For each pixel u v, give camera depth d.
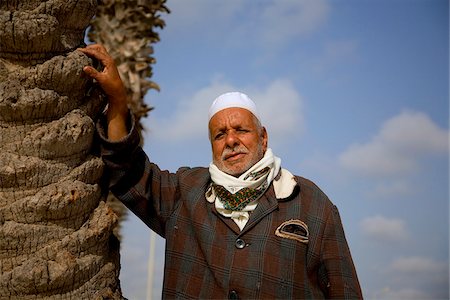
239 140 3.28
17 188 2.71
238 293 3.07
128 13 7.45
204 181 3.40
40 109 2.72
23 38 2.68
